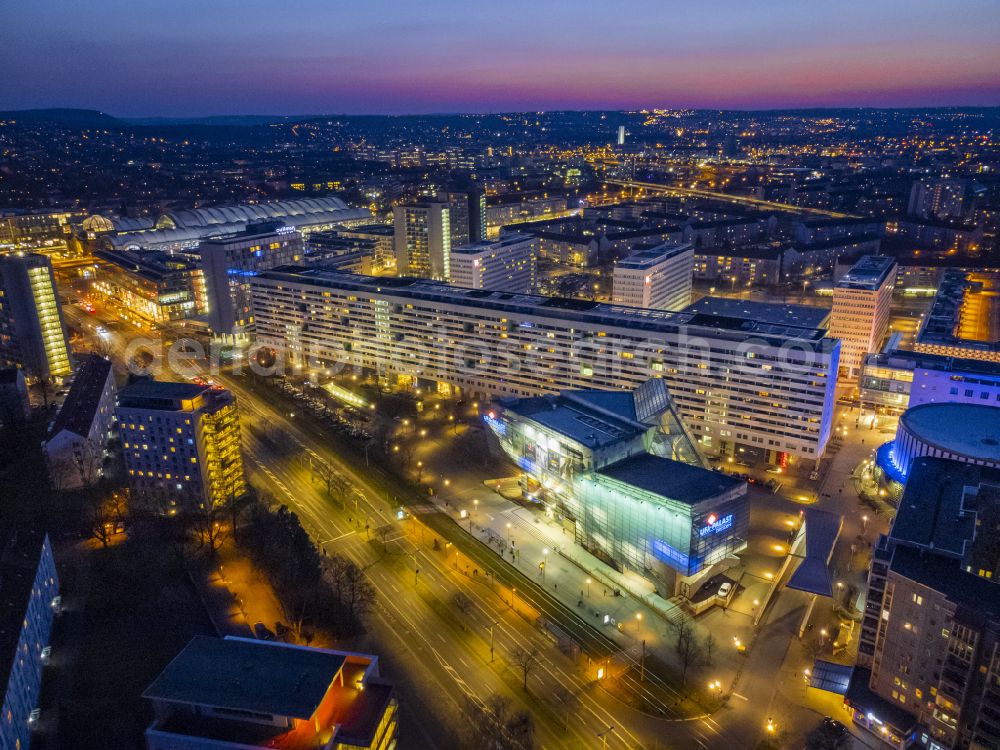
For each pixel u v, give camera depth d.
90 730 146.50
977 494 166.00
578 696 157.38
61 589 190.62
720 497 185.50
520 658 167.25
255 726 128.62
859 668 155.88
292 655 139.88
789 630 176.75
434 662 167.38
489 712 151.88
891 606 141.62
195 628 176.75
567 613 184.25
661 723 149.75
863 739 143.75
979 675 129.12
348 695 137.12
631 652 170.25
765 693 157.25
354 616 181.00
